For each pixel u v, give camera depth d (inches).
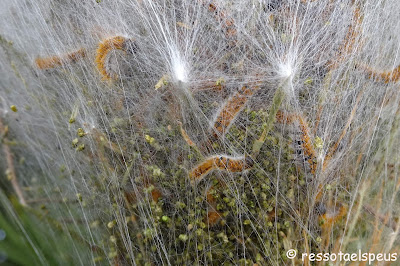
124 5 15.5
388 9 16.1
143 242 13.0
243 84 14.3
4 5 15.0
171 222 13.0
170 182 13.4
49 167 13.3
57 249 12.6
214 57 14.9
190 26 15.2
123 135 13.8
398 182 13.9
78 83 14.1
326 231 13.6
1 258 12.3
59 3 15.3
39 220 12.7
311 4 15.7
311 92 14.8
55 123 13.9
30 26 14.9
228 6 15.4
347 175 14.1
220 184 13.5
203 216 13.2
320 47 15.4
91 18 15.3
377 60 15.3
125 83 14.5
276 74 14.5
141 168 13.5
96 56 14.2
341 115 14.7
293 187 13.7
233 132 13.9
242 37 15.2
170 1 15.5
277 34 15.3
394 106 14.8
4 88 13.8
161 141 13.8
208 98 14.4
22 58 14.2
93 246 12.9
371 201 13.9
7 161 12.9
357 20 15.5
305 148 13.8
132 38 14.7
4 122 13.4
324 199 13.8
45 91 14.1
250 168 13.5
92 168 13.5
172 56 14.6
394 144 14.4
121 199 13.2
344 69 15.1
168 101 14.2
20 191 12.8
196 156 13.5
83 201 12.9
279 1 15.6
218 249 13.0
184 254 12.9
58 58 14.3
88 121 13.8
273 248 13.1
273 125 14.0
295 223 13.5
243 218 13.3
